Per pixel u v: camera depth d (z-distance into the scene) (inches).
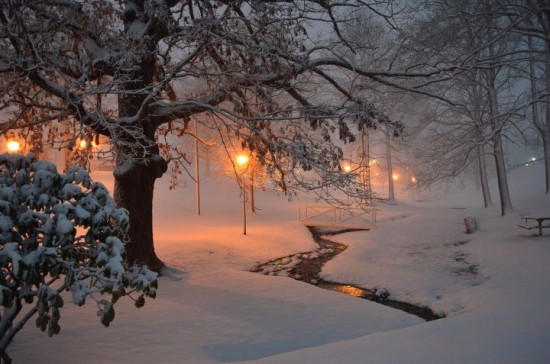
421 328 274.7
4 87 350.3
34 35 372.5
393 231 929.5
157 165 473.1
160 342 288.0
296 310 383.9
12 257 156.8
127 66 379.2
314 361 218.1
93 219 177.0
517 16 658.2
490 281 475.8
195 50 382.9
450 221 1022.4
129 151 447.2
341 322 358.6
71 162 408.5
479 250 649.0
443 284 488.7
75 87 320.5
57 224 167.8
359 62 797.9
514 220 848.3
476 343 217.6
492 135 823.1
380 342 246.5
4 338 182.7
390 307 412.2
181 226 900.0
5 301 156.3
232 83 405.4
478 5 695.1
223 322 338.6
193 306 377.7
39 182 177.3
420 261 621.0
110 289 174.2
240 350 292.7
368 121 380.2
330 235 931.3
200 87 842.2
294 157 380.2
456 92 983.6
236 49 399.9
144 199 476.1
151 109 457.7
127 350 270.5
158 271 484.7
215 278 498.3
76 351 265.4
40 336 286.8
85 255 184.5
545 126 1050.1
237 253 680.4
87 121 390.3
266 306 391.5
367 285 519.5
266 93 414.6
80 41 431.2
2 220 162.7
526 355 186.9
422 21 716.7
